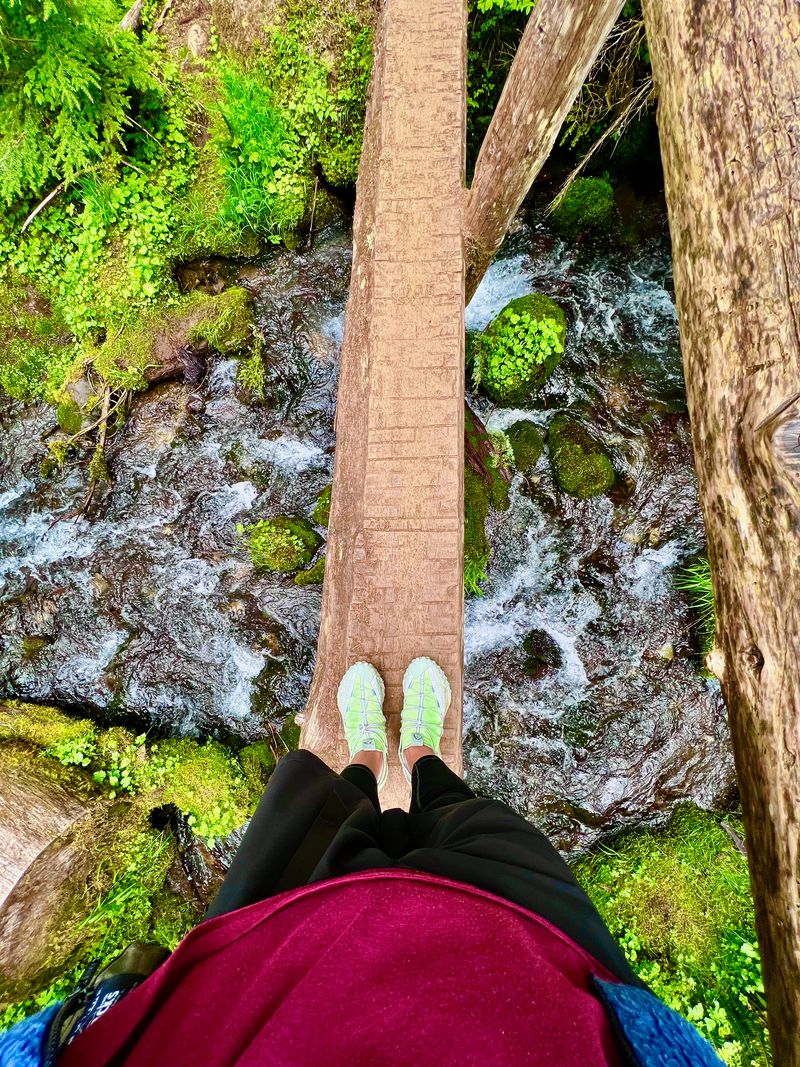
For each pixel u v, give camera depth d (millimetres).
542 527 3877
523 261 4305
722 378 971
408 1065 709
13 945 2961
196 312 4066
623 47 3191
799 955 848
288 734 3896
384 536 2484
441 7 2889
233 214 4113
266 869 1244
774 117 917
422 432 2572
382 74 2916
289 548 3973
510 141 2439
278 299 4309
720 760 3760
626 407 3977
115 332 4121
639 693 3805
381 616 2424
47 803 3270
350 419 2814
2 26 3066
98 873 3314
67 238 4062
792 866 857
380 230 2752
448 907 941
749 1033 2914
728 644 979
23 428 4320
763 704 904
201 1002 833
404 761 2119
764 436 870
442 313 2664
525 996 781
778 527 870
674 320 4191
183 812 3668
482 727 3920
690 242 1048
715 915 3340
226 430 4227
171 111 4070
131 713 4148
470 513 3590
